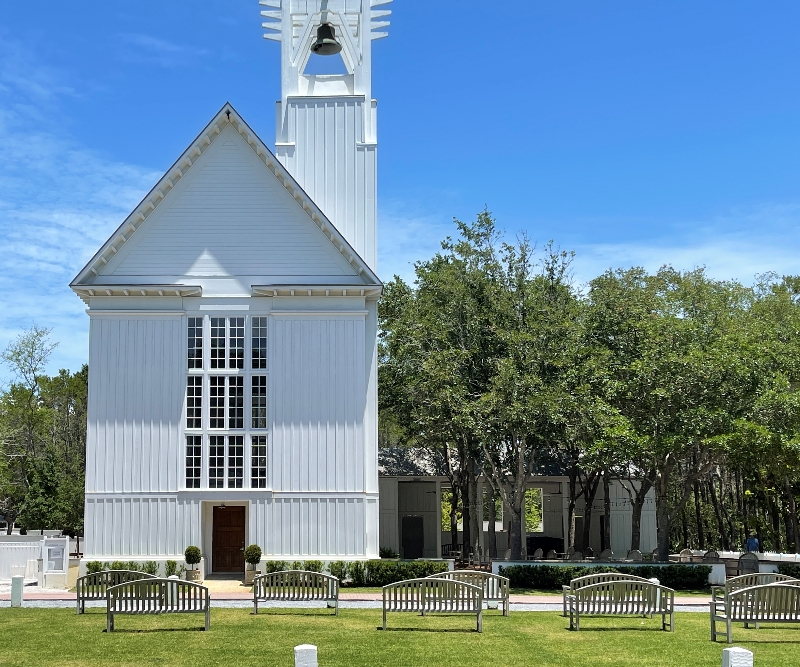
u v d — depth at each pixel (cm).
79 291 3431
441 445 4978
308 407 3431
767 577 2352
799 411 3431
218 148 3531
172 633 1931
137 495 3366
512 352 3906
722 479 5638
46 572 3234
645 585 2064
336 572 3306
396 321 4581
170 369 3425
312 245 3500
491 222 4469
